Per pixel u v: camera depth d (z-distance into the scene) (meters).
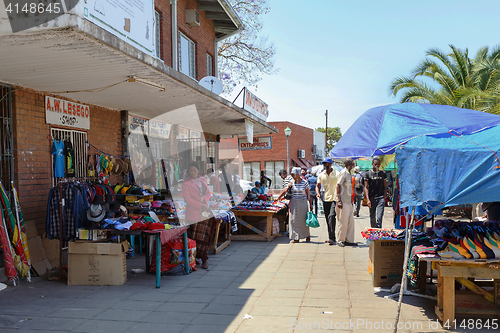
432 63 18.81
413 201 4.02
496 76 16.70
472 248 4.18
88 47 4.27
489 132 4.38
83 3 3.83
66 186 6.07
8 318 4.32
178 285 5.69
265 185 15.27
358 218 14.77
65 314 4.45
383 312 4.50
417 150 4.11
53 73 5.44
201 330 3.98
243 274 6.30
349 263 7.01
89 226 6.00
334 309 4.60
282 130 32.34
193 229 6.76
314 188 14.43
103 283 5.71
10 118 6.16
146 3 5.76
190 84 6.77
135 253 8.16
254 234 9.79
